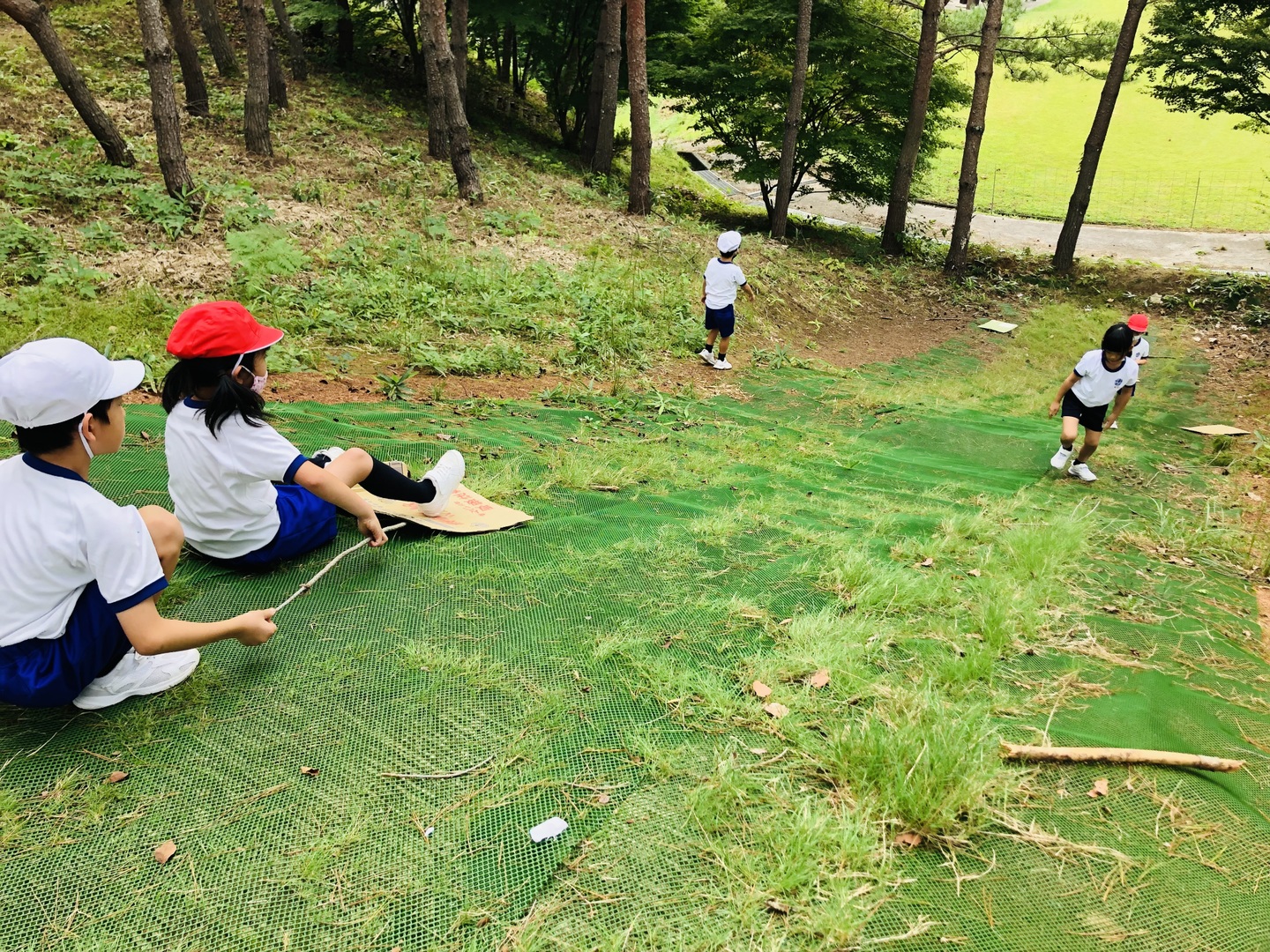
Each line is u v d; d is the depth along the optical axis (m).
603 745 2.76
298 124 14.08
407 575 3.72
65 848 2.26
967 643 3.61
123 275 7.72
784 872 2.27
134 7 17.44
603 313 9.91
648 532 4.53
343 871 2.23
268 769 2.57
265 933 2.05
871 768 2.61
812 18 18.38
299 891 2.17
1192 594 4.70
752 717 2.94
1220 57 16.56
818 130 19.58
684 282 11.90
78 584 2.45
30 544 2.35
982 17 19.41
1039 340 13.62
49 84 12.88
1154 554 5.38
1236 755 3.07
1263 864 2.51
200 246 8.84
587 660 3.21
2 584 2.38
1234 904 2.34
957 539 4.89
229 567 3.58
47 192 8.78
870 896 2.25
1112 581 4.70
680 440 6.69
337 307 8.29
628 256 12.52
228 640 3.16
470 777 2.58
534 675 3.10
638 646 3.32
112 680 2.73
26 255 7.58
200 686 2.90
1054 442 7.96
